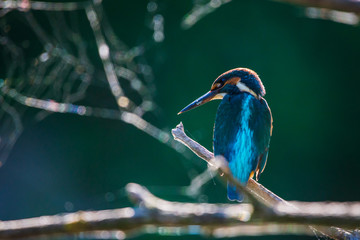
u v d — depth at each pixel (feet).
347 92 49.08
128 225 3.39
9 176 41.73
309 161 48.88
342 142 48.88
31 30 40.27
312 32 48.78
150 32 46.14
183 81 46.75
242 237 39.32
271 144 48.96
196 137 45.98
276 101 48.49
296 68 48.57
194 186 42.98
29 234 3.61
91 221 3.51
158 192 44.19
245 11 48.47
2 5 34.37
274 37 48.39
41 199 42.45
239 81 19.51
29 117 41.91
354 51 48.96
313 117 48.78
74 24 42.16
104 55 39.09
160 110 45.62
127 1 45.60
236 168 16.87
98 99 42.70
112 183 44.11
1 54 39.52
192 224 3.30
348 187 48.34
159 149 45.03
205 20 47.93
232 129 17.89
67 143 43.52
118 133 44.42
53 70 40.73
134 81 43.21
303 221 3.17
